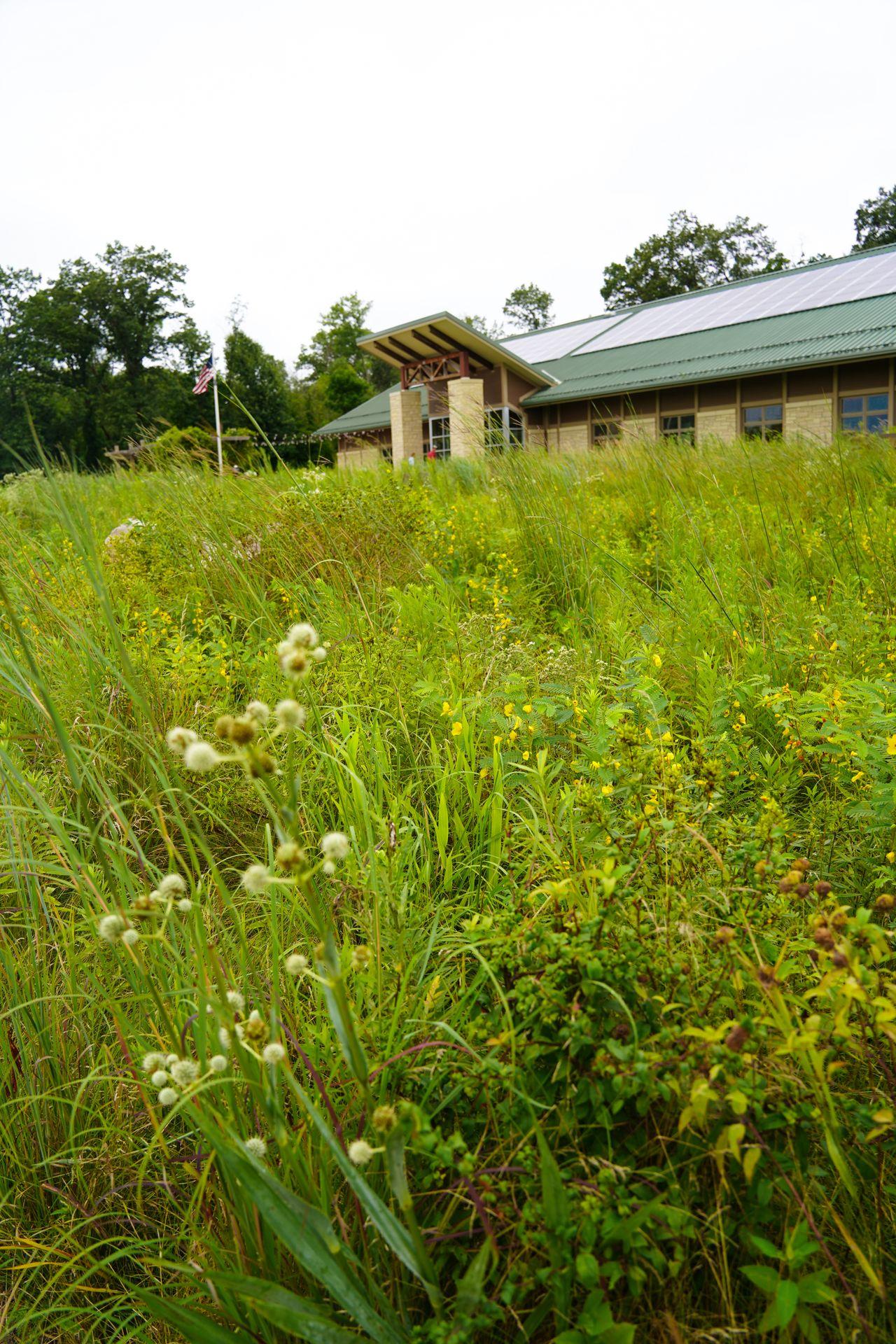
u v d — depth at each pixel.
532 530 6.36
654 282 65.50
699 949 1.88
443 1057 1.87
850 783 2.96
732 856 2.04
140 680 3.62
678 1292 1.53
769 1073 1.64
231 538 5.85
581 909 1.82
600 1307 1.40
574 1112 1.60
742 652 4.09
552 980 1.67
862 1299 1.57
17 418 55.50
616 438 11.13
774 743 3.49
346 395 62.16
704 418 23.12
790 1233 1.57
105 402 58.62
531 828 2.52
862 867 2.70
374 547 6.05
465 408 22.67
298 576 5.27
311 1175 1.64
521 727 3.34
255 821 3.35
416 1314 1.63
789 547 5.55
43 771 3.24
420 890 2.69
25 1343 1.79
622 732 2.70
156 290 62.88
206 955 1.91
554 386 26.56
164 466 8.20
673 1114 1.63
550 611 5.51
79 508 2.26
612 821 2.37
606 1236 1.44
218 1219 1.80
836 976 1.60
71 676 3.66
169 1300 1.65
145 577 5.50
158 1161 2.03
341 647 4.14
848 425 20.62
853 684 3.20
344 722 3.25
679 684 3.96
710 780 2.54
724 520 6.51
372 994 2.07
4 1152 2.05
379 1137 1.44
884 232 65.31
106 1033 2.30
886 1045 1.84
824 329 21.94
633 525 7.41
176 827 3.20
